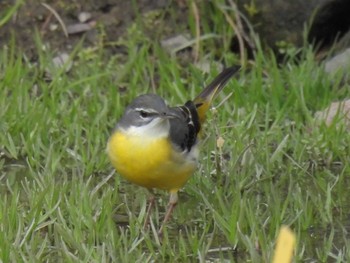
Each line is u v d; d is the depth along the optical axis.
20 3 15.36
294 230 10.60
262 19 14.92
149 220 10.87
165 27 15.42
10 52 15.05
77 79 14.66
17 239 9.95
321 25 14.90
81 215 10.54
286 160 12.73
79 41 15.27
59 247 9.98
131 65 14.77
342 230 10.66
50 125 13.34
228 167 11.96
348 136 12.84
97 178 12.29
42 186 11.24
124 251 9.79
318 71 14.23
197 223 10.97
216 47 15.16
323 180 11.75
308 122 13.27
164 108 10.34
